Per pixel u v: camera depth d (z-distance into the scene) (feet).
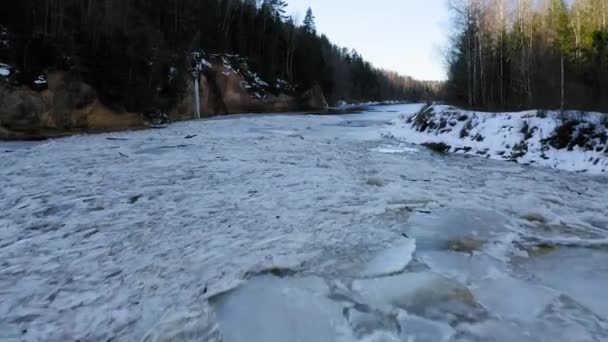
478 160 33.32
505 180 24.91
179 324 8.68
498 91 66.03
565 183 24.16
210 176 24.70
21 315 9.05
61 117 50.01
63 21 54.13
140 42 66.13
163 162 29.76
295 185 22.25
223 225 15.33
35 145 39.75
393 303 9.70
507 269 11.73
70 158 31.19
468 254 12.78
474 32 72.33
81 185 22.16
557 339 8.20
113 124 58.13
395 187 22.08
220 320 8.86
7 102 44.14
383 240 13.80
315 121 80.07
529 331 8.50
